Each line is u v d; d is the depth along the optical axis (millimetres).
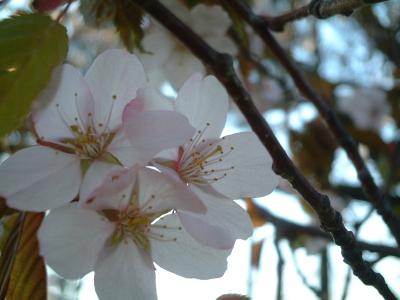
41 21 157
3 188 157
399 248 229
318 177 373
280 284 270
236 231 172
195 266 171
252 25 235
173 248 171
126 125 158
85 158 163
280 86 391
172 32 199
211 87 179
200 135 178
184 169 173
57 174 161
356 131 385
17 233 164
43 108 164
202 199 173
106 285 164
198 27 268
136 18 215
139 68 172
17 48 154
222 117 179
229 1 234
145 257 169
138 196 162
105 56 172
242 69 310
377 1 173
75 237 159
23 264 167
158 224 170
